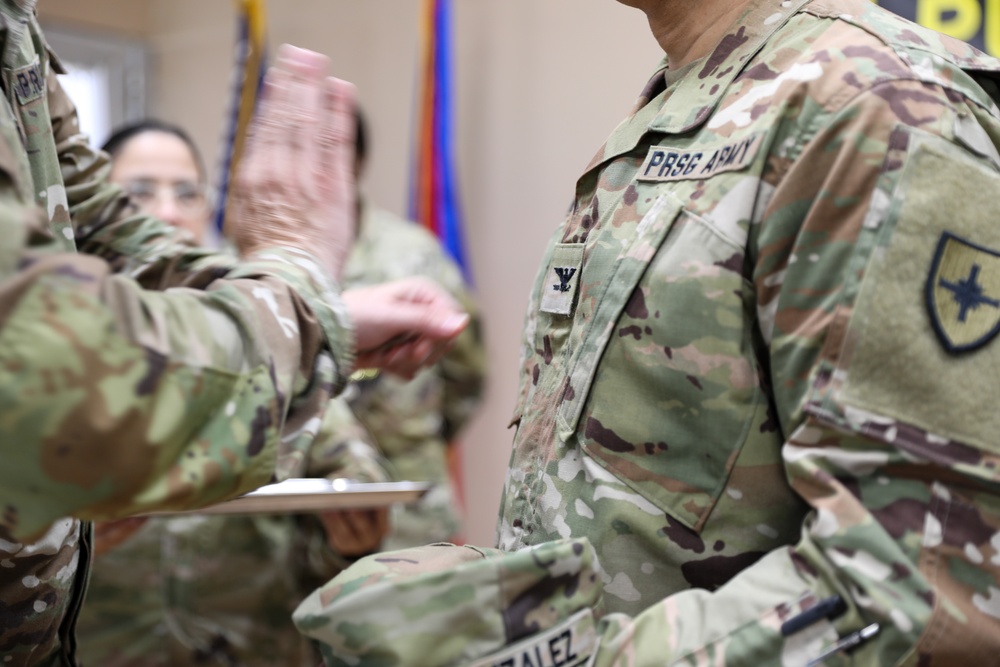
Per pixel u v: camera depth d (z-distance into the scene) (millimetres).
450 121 2834
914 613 665
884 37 782
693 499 790
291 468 771
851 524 692
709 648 707
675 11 919
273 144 894
